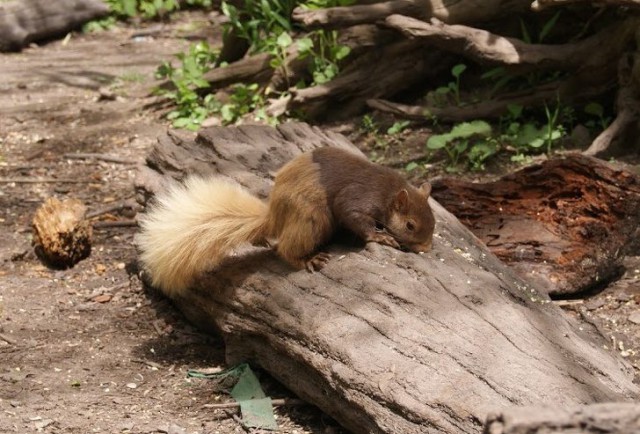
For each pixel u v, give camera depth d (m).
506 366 6.76
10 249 11.66
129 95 18.53
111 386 8.42
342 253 8.38
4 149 15.62
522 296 7.96
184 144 11.06
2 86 19.44
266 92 16.66
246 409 7.83
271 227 8.45
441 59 15.63
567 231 10.17
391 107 14.79
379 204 8.23
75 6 24.27
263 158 10.45
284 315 7.87
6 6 23.05
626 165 12.64
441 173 13.28
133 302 10.28
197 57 18.72
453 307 7.43
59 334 9.49
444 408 6.49
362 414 6.95
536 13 14.90
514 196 10.70
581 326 8.11
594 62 13.69
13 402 8.01
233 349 8.56
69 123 16.91
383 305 7.52
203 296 8.93
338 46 15.91
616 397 6.59
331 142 10.81
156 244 8.73
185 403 8.12
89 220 12.33
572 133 13.89
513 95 14.27
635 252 10.63
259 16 17.73
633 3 12.23
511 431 4.25
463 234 9.18
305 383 7.74
